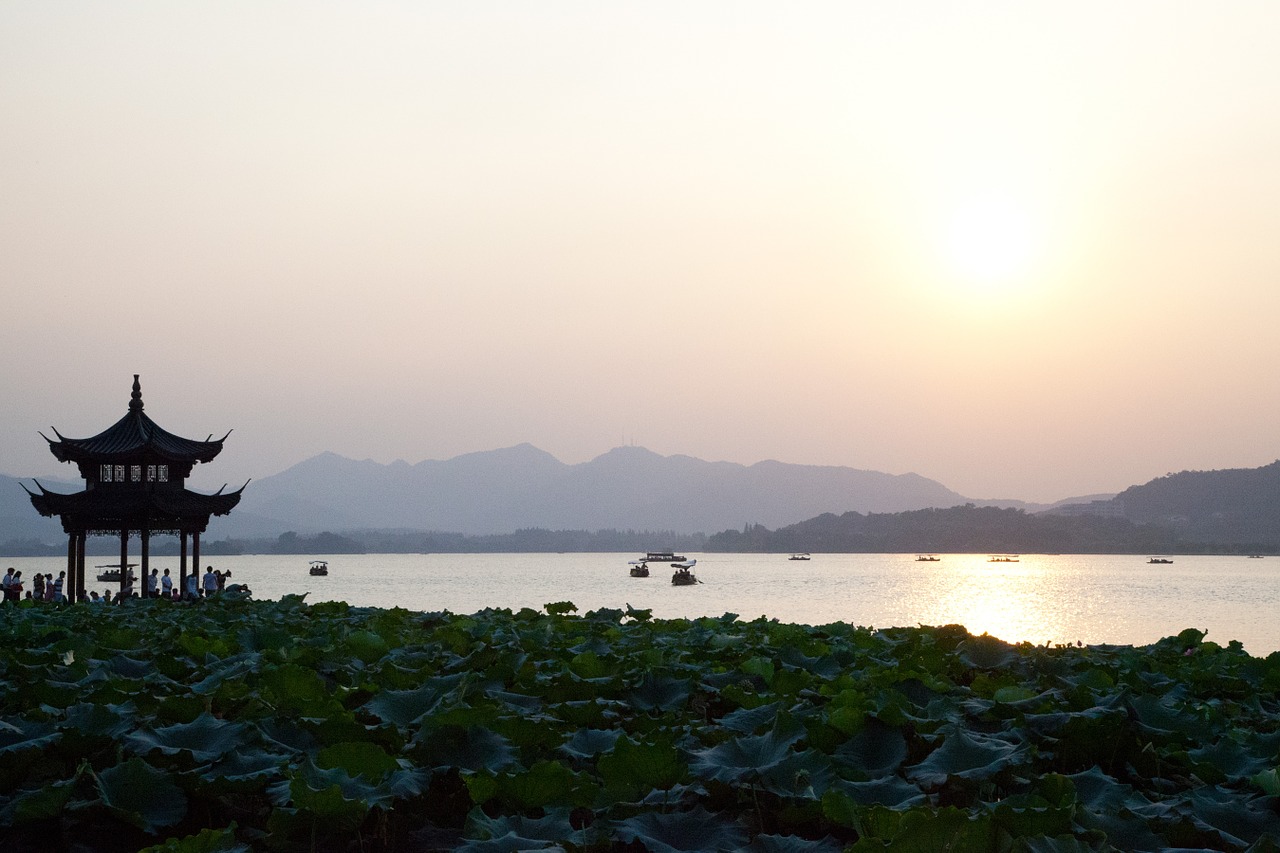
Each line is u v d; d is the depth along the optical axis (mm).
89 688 9578
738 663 12062
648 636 14461
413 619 18047
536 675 10625
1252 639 58844
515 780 6684
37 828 6664
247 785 6957
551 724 8555
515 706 8875
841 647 12797
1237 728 8773
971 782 6910
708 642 13523
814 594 142875
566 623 16125
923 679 10070
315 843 6629
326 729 7938
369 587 164750
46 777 7668
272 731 7992
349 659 12016
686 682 9992
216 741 7652
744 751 7352
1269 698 11227
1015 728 8227
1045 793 6820
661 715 9398
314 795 6230
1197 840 6289
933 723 8008
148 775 6953
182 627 15391
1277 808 6676
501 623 16297
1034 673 11547
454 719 7602
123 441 36656
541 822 6328
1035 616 95500
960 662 12148
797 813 6598
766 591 153500
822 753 7316
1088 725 7902
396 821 7008
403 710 8883
